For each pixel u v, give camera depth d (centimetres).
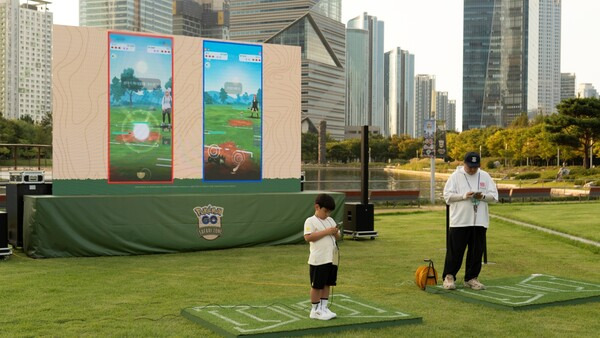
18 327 673
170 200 1322
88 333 650
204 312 731
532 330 668
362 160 1562
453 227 897
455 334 652
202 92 1473
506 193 3059
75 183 1345
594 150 6675
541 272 1077
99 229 1260
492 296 834
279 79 1566
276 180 1567
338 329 664
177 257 1259
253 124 1535
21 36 19238
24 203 1282
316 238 692
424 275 909
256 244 1425
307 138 15062
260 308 757
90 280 976
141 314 741
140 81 1406
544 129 6438
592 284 932
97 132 1362
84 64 1348
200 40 1470
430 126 2930
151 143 1418
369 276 1023
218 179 1496
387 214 2359
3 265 1129
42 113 19988
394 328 677
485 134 10825
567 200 3222
